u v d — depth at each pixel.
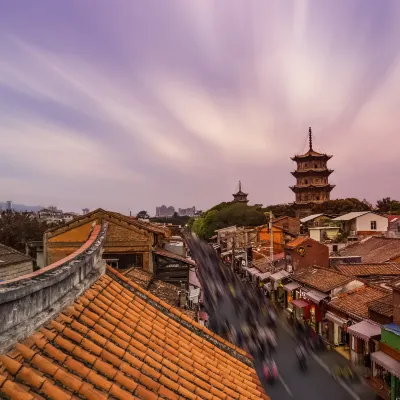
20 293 5.34
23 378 4.75
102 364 6.12
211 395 7.25
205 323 30.34
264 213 111.00
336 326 32.25
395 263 39.91
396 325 23.52
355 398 22.88
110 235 28.17
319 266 41.84
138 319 9.10
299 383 24.92
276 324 39.16
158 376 6.90
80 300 7.88
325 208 102.38
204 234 119.38
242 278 66.31
